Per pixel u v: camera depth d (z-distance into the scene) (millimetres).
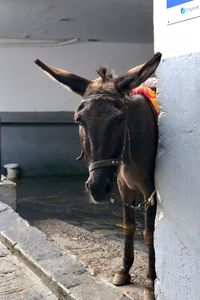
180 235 2939
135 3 8781
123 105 3021
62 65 12766
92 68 12945
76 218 8133
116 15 9789
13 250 5051
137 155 3354
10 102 12609
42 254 4684
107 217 8180
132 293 4078
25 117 12688
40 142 13227
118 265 4930
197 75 2688
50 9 9203
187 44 2760
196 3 2658
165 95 2994
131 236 4184
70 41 12492
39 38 12391
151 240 3662
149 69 2928
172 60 2891
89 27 10992
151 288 3748
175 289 3025
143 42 12977
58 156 13359
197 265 2807
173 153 2959
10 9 9188
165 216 3092
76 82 3195
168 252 3074
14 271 4598
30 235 5312
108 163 2930
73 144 13359
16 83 12586
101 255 5344
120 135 3004
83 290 3795
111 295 3682
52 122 12875
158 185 3168
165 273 3119
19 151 13156
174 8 2832
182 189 2891
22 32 11555
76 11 9375
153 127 3406
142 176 3453
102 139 2877
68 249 5668
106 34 11828
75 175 13352
